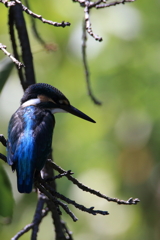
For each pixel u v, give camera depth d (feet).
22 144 21.06
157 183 39.14
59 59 40.42
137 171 39.37
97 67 38.55
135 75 38.60
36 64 40.86
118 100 39.24
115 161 39.27
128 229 38.42
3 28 39.29
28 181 19.93
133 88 38.81
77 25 38.65
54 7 38.96
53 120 23.93
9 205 25.29
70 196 37.78
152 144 39.04
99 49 37.91
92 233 38.17
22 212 38.63
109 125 39.63
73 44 38.45
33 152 20.86
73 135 39.99
